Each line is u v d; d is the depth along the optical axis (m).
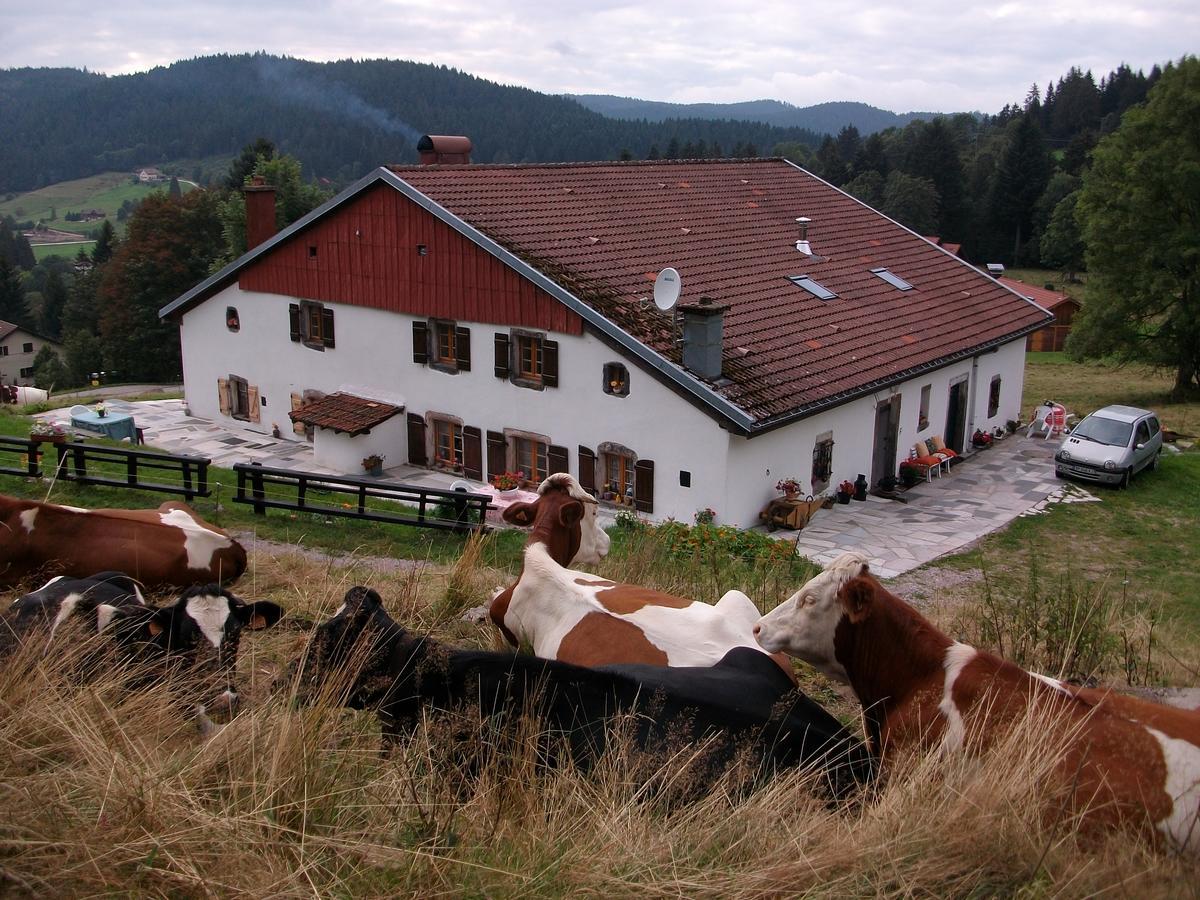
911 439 22.66
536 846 3.71
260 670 6.09
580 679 4.48
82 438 19.69
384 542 13.12
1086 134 95.62
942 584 15.48
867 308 23.58
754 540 14.09
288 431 26.06
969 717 4.21
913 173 87.06
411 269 22.14
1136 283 37.09
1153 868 3.37
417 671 4.69
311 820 3.79
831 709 6.04
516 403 20.83
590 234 22.27
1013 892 3.42
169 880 3.34
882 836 3.65
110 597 5.96
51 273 105.44
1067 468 22.59
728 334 19.72
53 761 4.04
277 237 24.34
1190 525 19.62
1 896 3.19
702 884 3.41
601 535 7.47
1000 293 28.59
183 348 28.38
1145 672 6.82
